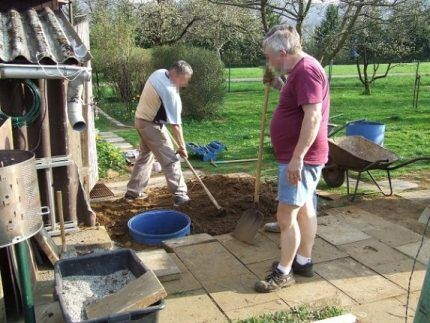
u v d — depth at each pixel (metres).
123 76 14.34
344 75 29.95
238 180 6.45
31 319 3.05
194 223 5.09
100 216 5.31
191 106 12.98
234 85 23.78
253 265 4.14
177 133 5.48
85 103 5.74
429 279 2.20
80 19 6.53
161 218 5.09
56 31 4.21
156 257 4.20
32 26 4.18
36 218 2.92
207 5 15.74
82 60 3.97
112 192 6.34
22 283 2.98
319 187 6.45
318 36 10.62
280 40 3.29
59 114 4.37
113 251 3.42
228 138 10.37
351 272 4.00
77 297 3.15
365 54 19.34
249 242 4.54
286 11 8.79
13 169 2.72
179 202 5.54
